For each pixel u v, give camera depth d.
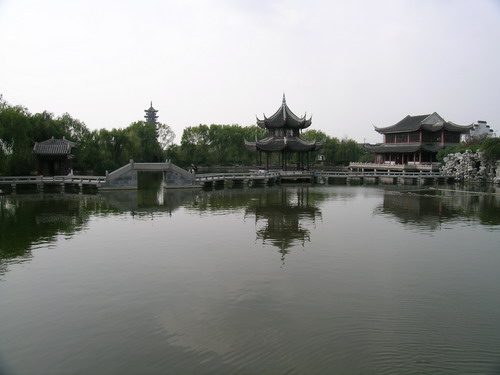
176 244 24.33
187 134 113.75
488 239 25.70
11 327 13.75
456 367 11.30
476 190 56.78
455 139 90.12
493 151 68.38
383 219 32.84
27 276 18.66
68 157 61.69
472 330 13.41
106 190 52.97
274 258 21.39
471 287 17.25
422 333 13.20
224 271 19.25
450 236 26.56
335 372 11.11
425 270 19.45
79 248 23.44
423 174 70.81
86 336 13.12
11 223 30.81
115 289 17.03
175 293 16.56
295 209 38.25
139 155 94.75
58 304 15.55
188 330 13.45
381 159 98.50
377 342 12.62
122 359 11.80
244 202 43.31
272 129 74.19
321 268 19.70
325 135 119.88
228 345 12.50
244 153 114.44
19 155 58.12
